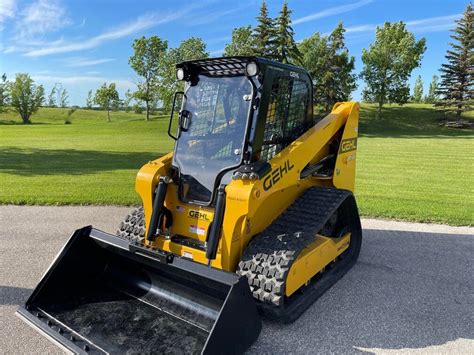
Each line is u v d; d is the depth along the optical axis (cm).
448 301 437
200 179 404
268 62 397
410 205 874
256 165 372
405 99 5022
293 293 416
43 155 1811
